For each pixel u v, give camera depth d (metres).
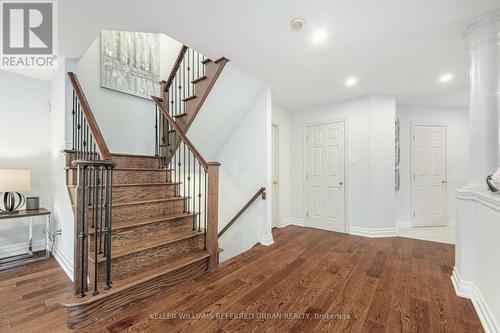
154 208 2.67
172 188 3.08
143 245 2.20
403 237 3.89
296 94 3.92
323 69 2.96
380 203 3.93
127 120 3.73
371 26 2.06
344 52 2.53
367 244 3.51
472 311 1.82
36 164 3.09
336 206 4.30
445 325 1.66
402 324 1.67
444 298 2.01
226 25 2.07
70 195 2.34
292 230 4.35
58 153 2.78
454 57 2.62
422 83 3.41
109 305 1.75
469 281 2.03
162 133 3.71
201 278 2.38
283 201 4.70
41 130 3.12
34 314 1.76
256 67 2.92
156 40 4.14
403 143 4.65
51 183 3.10
